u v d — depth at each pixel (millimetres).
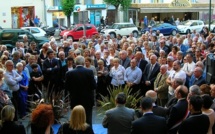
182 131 5535
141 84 10875
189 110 5793
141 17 49219
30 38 23688
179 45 15867
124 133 6219
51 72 11000
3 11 40062
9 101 8250
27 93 10484
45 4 42656
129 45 14633
